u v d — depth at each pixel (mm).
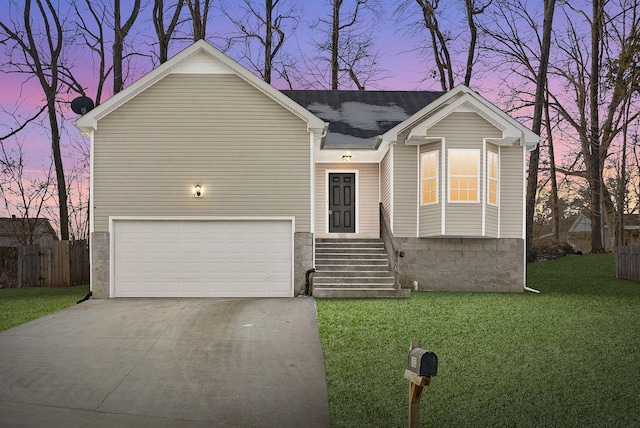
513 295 17219
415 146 18609
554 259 29969
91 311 14125
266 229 16984
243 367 9516
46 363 9609
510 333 11516
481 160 17828
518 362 9539
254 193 16922
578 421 7215
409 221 18500
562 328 11969
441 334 11445
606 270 24906
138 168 16781
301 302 15406
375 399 8078
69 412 7527
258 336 11445
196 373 9203
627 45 29312
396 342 10852
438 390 8367
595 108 32750
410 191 18516
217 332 11789
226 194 16875
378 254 18594
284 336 11430
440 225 17734
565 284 20594
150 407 7801
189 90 16922
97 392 8320
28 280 21625
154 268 16781
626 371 8977
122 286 16734
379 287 17203
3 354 10117
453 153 17828
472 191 17797
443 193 17703
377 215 21125
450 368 9289
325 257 18547
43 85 27234
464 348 10406
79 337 11375
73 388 8461
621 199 35938
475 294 17406
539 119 29359
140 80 16625
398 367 9375
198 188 16766
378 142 18453
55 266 21828
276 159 16969
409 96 24156
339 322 12617
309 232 16906
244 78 16922
